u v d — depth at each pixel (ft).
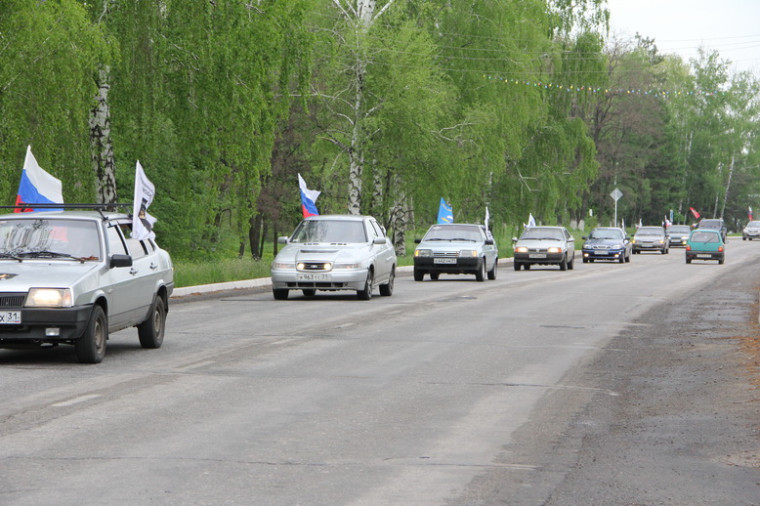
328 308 94.38
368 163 198.90
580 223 449.06
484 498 27.30
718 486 29.01
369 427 37.55
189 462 31.30
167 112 123.34
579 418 40.09
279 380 49.19
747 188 540.93
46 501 26.48
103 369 52.44
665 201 497.46
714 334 74.02
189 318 83.46
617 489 28.50
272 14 123.34
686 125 499.51
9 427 36.58
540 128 258.37
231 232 214.28
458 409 41.78
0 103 103.24
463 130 208.95
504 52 224.53
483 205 252.21
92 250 56.70
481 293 117.60
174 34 118.93
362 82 189.06
